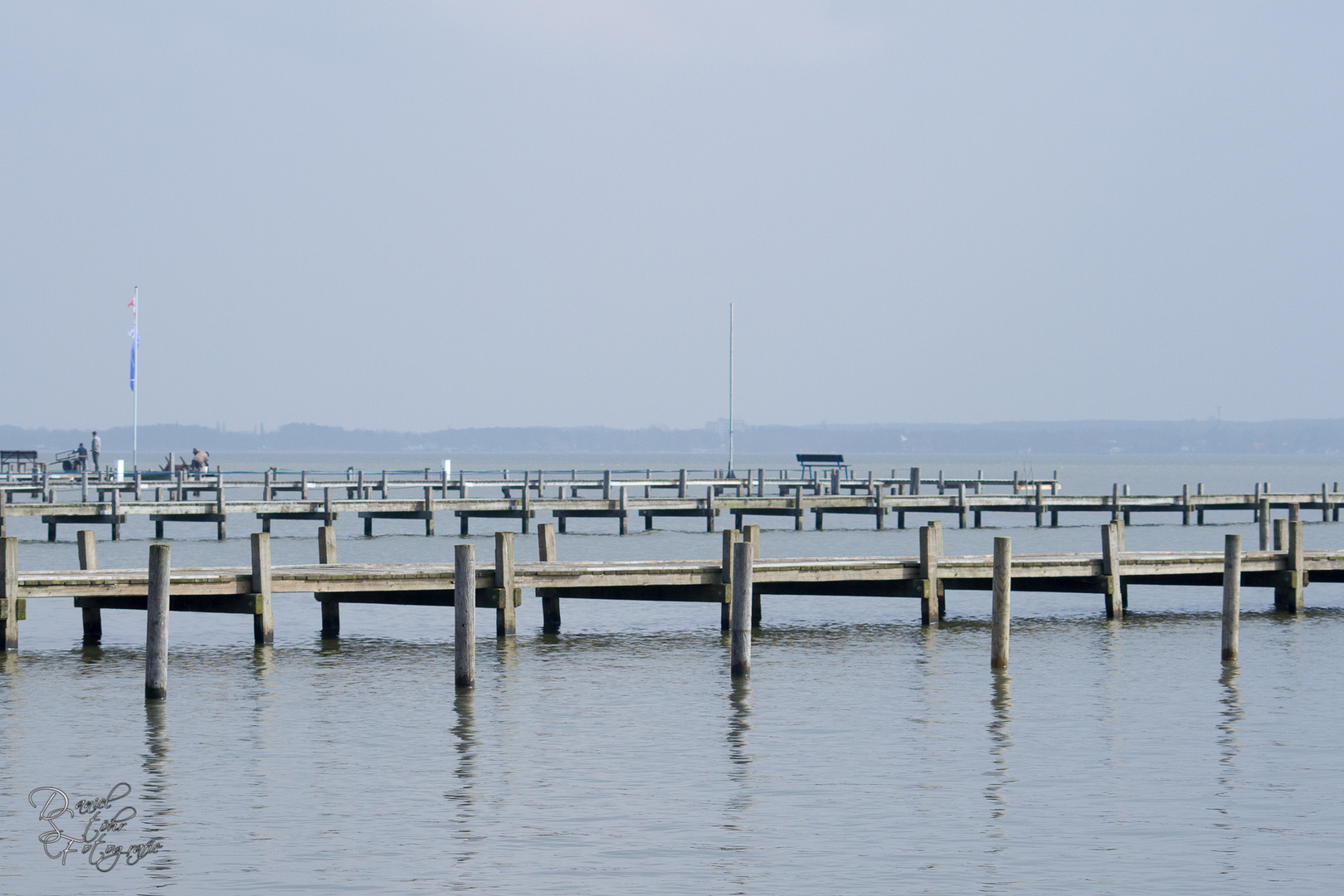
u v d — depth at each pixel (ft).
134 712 84.58
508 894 54.13
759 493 255.29
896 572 118.73
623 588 118.11
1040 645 111.75
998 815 63.93
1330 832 61.52
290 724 81.41
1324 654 107.14
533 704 87.61
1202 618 128.16
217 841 60.08
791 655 106.73
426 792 67.26
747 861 57.67
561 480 393.09
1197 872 56.59
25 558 196.24
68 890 54.54
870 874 56.24
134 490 246.06
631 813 64.03
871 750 75.51
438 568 113.09
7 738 77.51
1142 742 77.46
